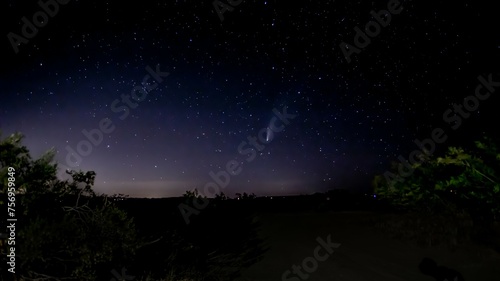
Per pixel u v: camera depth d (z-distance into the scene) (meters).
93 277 4.37
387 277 5.94
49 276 4.12
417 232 8.03
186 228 7.42
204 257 6.38
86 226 4.43
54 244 4.30
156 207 8.86
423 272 6.14
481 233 7.61
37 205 4.43
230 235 7.79
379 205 11.62
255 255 6.90
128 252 5.00
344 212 10.63
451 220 8.52
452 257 6.72
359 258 6.82
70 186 4.70
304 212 10.59
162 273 5.40
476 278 5.84
